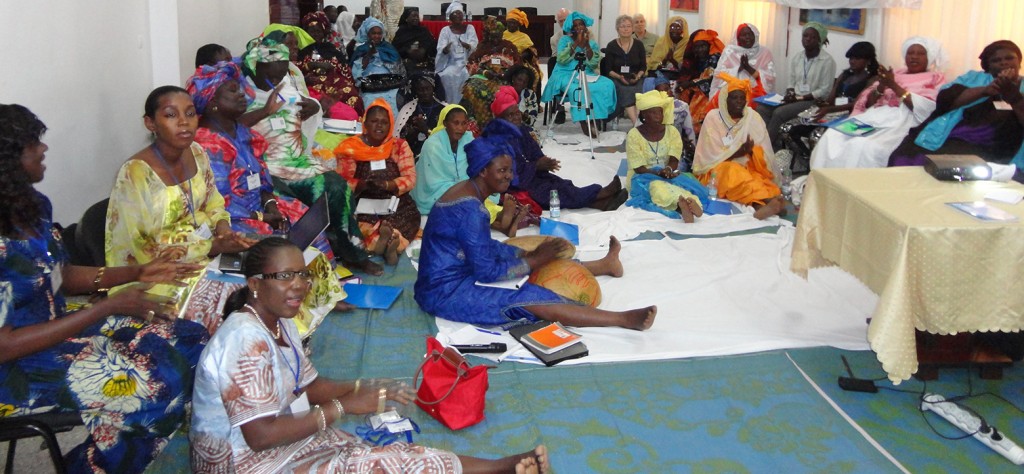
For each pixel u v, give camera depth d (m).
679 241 5.54
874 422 3.44
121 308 2.69
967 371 3.89
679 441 3.30
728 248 5.40
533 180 6.41
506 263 4.22
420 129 7.66
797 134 7.33
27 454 3.17
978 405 3.59
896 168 4.27
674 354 3.95
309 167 5.00
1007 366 3.93
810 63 8.27
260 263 2.46
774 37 9.74
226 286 3.45
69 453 2.81
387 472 2.53
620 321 4.18
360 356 4.00
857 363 3.92
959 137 5.88
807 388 3.70
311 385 2.76
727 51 8.86
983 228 3.31
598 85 9.23
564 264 4.48
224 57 5.27
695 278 4.91
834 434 3.35
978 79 5.82
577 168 7.88
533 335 4.04
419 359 3.97
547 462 2.75
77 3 4.48
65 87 4.33
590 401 3.58
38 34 4.04
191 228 3.56
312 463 2.52
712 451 3.24
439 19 16.62
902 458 3.20
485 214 4.16
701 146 6.71
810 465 3.14
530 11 17.31
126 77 5.21
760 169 6.53
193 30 6.20
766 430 3.38
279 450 2.50
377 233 5.41
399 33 10.95
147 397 2.78
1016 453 3.16
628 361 3.90
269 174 4.66
